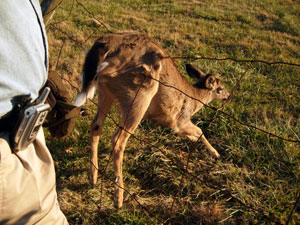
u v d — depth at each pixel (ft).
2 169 2.23
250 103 7.72
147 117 6.27
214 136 6.81
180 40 10.92
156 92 5.48
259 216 4.96
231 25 13.19
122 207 5.12
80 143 6.13
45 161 2.70
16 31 2.10
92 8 13.46
